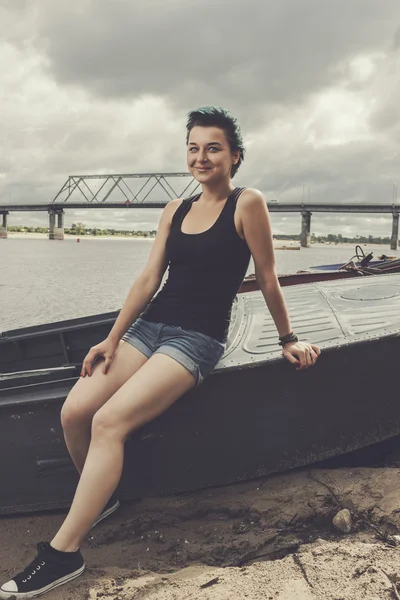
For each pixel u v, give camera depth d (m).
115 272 28.23
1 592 2.03
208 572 2.13
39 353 3.50
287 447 2.73
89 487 2.15
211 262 2.36
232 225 2.35
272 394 2.66
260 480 2.80
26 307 13.91
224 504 2.63
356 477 2.67
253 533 2.42
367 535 2.31
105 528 2.54
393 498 2.47
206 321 2.40
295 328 2.99
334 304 3.38
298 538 2.37
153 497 2.74
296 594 1.90
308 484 2.68
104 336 3.42
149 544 2.42
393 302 3.29
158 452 2.65
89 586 2.10
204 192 2.50
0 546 2.47
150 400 2.24
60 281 21.89
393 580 1.93
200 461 2.67
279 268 32.03
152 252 2.56
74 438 2.39
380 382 2.82
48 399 2.56
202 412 2.62
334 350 2.68
